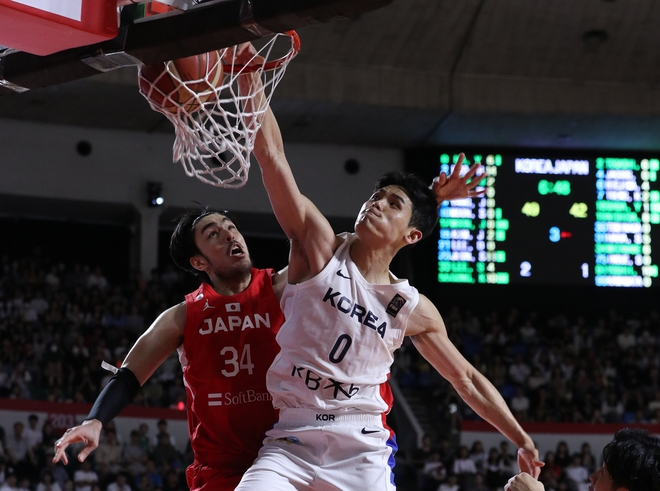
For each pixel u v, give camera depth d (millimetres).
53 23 2361
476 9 13414
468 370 3027
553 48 14219
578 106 14711
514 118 14750
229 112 2797
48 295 13727
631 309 15039
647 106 14820
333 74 14258
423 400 13352
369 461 2760
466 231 14422
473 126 15055
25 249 15758
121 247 16250
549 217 14656
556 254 14539
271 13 2355
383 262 2873
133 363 2955
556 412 13008
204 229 3125
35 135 15023
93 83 13453
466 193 3027
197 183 15625
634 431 2021
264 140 2787
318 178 16047
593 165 14914
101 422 2740
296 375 2754
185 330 3039
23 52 2830
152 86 2715
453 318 14398
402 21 13562
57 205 15383
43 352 12227
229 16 2430
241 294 3088
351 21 13484
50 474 9867
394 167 16250
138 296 13961
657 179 14945
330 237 2812
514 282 14383
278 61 2895
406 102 14469
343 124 15219
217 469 2996
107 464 10328
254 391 2990
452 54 14305
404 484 11406
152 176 15492
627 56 14422
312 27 13539
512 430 3020
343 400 2762
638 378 13867
